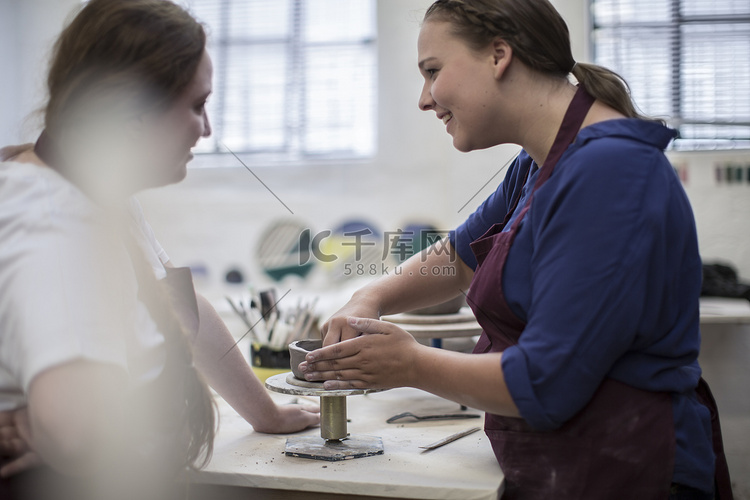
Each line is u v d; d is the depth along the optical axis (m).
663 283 0.75
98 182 0.68
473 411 1.18
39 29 1.15
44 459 0.63
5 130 1.07
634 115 0.84
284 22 2.29
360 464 0.87
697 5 2.43
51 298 0.59
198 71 0.70
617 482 0.76
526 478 0.81
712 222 2.20
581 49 2.32
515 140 0.88
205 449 0.86
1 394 0.65
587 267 0.71
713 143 2.33
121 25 0.65
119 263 0.69
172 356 0.79
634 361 0.77
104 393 0.61
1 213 0.62
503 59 0.81
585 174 0.73
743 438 1.88
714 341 1.90
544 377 0.72
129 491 0.71
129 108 0.66
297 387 0.88
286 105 1.58
